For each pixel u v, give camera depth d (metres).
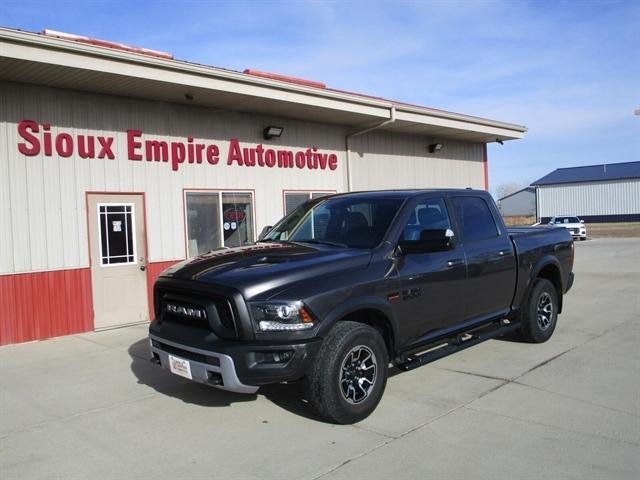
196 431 4.62
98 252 9.09
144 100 9.67
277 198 11.80
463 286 5.83
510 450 4.10
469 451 4.10
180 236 10.12
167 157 9.97
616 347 7.02
